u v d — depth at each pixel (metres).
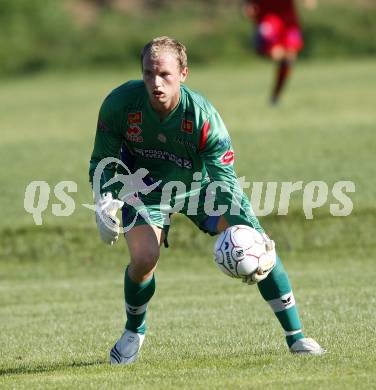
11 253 47.94
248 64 152.00
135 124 23.41
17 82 145.50
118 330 30.47
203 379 20.75
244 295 36.84
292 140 72.69
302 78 121.06
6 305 37.28
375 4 167.75
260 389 19.62
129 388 20.23
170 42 22.39
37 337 29.81
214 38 157.38
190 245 47.53
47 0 164.50
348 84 110.38
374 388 19.42
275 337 27.31
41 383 21.45
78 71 153.75
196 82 125.69
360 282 38.03
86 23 171.50
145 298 24.30
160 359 24.45
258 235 23.02
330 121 82.12
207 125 23.09
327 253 46.16
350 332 27.23
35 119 97.88
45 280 43.97
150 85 22.25
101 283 42.34
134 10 178.25
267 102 98.12
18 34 159.75
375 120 81.50
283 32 88.31
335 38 153.62
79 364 24.58
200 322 30.92
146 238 23.92
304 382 20.06
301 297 35.06
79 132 86.38
